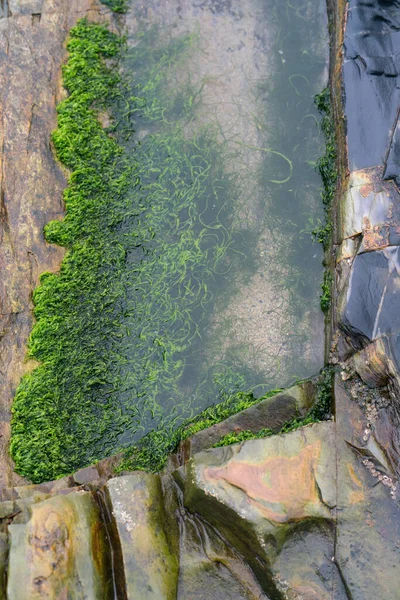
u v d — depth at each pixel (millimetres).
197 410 1452
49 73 1655
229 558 1185
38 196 1539
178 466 1343
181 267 1539
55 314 1473
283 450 1224
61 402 1430
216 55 1704
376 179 1396
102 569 1177
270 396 1403
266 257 1545
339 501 1184
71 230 1533
